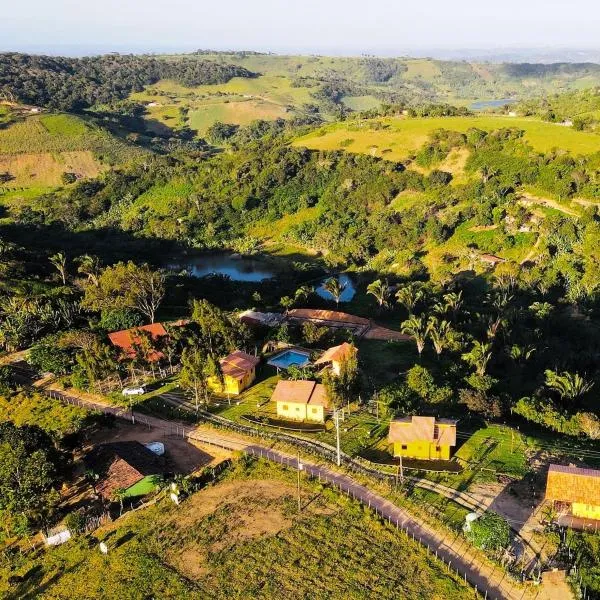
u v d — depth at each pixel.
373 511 53.47
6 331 92.00
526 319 102.12
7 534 53.81
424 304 116.31
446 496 55.53
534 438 65.25
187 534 52.25
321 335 92.19
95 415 70.88
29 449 56.38
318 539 50.84
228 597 45.62
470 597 44.53
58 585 48.19
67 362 83.81
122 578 48.12
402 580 46.31
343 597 45.03
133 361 81.12
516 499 54.88
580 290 114.75
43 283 117.69
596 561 47.03
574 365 85.94
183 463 62.81
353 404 72.81
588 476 52.62
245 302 123.44
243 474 59.88
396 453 61.72
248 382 79.25
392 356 90.00
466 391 71.31
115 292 102.62
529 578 45.97
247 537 51.59
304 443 65.12
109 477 58.19
